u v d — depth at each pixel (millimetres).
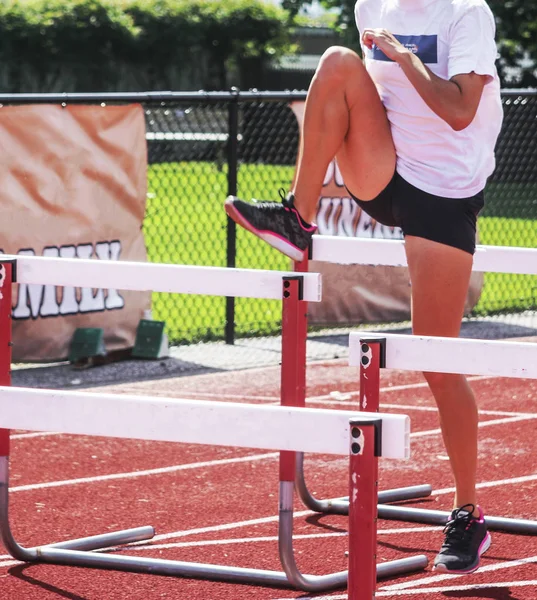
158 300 22406
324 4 44188
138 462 11633
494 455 11852
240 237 27438
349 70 7988
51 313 15938
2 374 7949
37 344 15844
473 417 8094
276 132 45031
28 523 9500
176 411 6027
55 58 56375
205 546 8922
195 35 59094
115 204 16484
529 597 7762
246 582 7965
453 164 7953
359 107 8039
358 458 5629
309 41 68688
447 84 7609
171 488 10672
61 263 7945
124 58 58094
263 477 11094
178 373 16094
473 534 7988
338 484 10852
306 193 8266
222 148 30203
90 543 8703
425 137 7961
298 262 9062
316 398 14719
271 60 65625
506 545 8859
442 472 11281
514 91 21688
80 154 15922
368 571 5699
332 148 8133
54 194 15680
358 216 18875
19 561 8406
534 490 10516
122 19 56812
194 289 7871
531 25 43000
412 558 8312
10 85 56125
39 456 11805
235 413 5906
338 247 9352
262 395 14773
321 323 18938
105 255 16422
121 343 16875
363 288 19234
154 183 35750
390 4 8172
